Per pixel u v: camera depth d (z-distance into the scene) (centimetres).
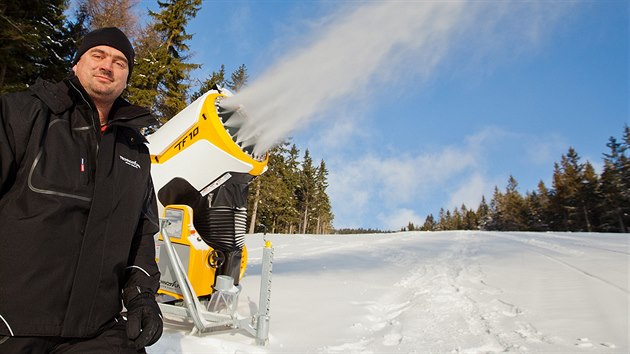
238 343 298
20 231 119
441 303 454
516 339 320
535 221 6250
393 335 341
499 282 565
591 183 5141
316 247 1222
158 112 1914
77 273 128
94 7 1803
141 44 1955
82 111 141
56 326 123
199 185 344
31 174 122
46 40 1309
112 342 135
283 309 421
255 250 1072
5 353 115
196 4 1938
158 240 350
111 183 142
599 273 589
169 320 349
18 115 125
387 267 783
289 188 4522
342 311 426
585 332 328
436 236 2017
